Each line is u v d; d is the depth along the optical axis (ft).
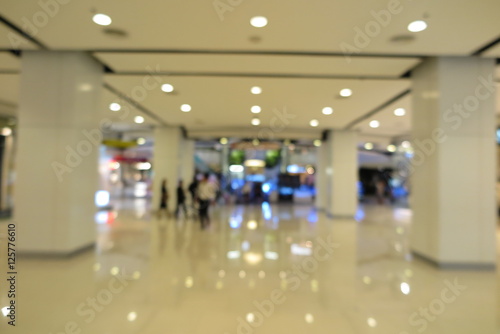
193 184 44.68
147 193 84.79
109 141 55.01
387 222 43.50
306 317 13.42
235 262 21.80
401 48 19.89
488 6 14.98
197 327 12.37
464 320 13.32
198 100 33.83
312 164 100.12
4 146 45.34
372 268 20.75
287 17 16.34
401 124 45.68
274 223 41.01
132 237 30.25
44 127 21.54
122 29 17.94
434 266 20.94
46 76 21.66
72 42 19.86
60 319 12.79
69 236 21.40
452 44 19.16
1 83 29.96
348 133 50.55
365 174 104.06
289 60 22.12
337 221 44.16
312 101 33.35
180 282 17.52
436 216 20.90
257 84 27.89
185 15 16.30
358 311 14.10
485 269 20.53
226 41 19.30
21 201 21.30
